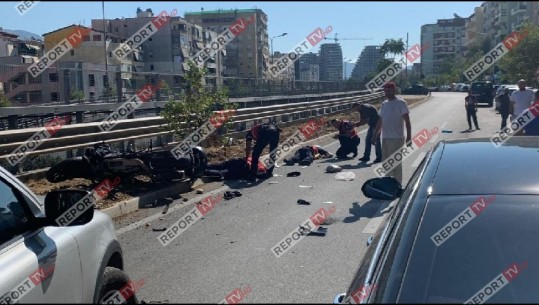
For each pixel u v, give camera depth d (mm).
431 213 3236
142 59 65875
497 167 3727
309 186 11398
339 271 5973
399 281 2664
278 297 5098
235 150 15859
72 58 49375
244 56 89125
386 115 9977
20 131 9797
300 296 5141
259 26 91312
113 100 15172
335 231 7695
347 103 35062
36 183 10141
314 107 27766
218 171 12250
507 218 3350
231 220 8469
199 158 11289
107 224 4055
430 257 2928
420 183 3621
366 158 15125
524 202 3398
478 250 3217
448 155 4008
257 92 24297
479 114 34938
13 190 3508
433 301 2508
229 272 6004
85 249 3488
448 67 108250
